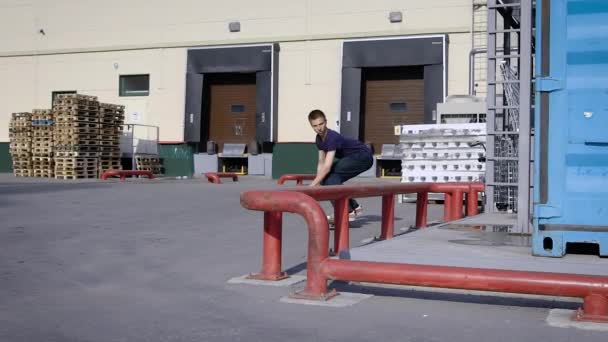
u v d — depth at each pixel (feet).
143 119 90.94
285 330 14.52
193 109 87.86
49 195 48.78
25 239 27.25
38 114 76.28
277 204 17.60
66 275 20.38
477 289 15.62
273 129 83.97
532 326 14.97
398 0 78.59
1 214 36.01
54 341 13.71
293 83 83.82
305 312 16.06
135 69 91.35
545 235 19.47
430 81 77.00
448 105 49.65
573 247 21.31
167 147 89.66
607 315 15.16
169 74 89.61
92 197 47.67
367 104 81.66
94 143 75.31
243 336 14.07
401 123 80.28
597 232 19.01
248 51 84.79
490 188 34.81
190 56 87.86
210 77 89.10
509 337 14.08
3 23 96.73
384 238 27.99
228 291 18.25
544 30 19.15
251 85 87.30
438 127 44.47
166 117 89.86
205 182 74.23
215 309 16.33
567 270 17.70
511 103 35.86
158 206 42.01
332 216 32.14
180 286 18.93
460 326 14.97
